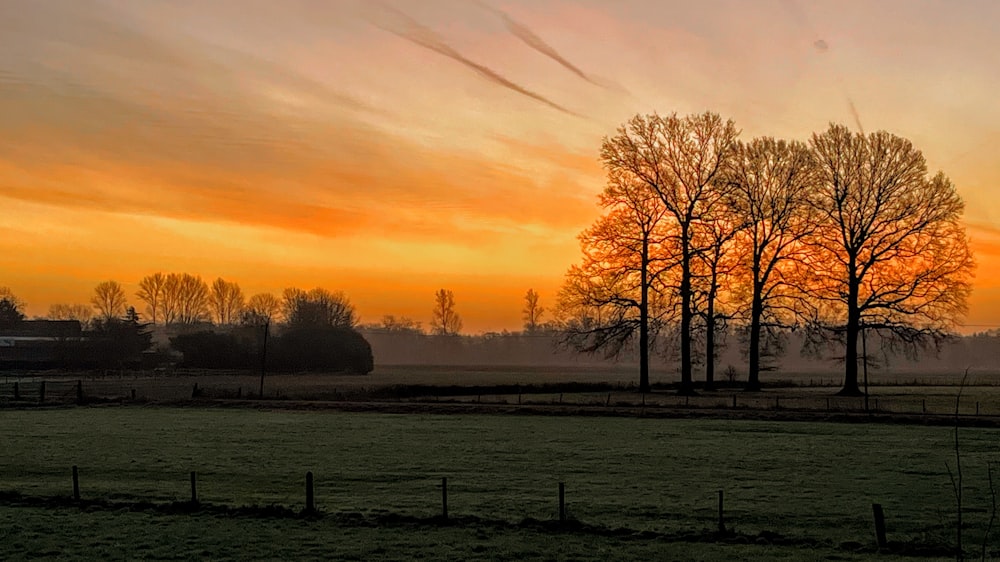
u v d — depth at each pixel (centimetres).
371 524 2350
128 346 12756
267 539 2189
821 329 7144
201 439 4362
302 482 3058
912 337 6738
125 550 2091
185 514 2489
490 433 4638
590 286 6981
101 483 3041
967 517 2464
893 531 2302
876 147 6838
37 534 2252
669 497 2769
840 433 4584
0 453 3819
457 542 2152
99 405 6575
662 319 7031
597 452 3844
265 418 5575
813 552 2061
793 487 2948
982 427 4862
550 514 2495
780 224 7094
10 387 8669
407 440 4312
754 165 7162
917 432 4625
